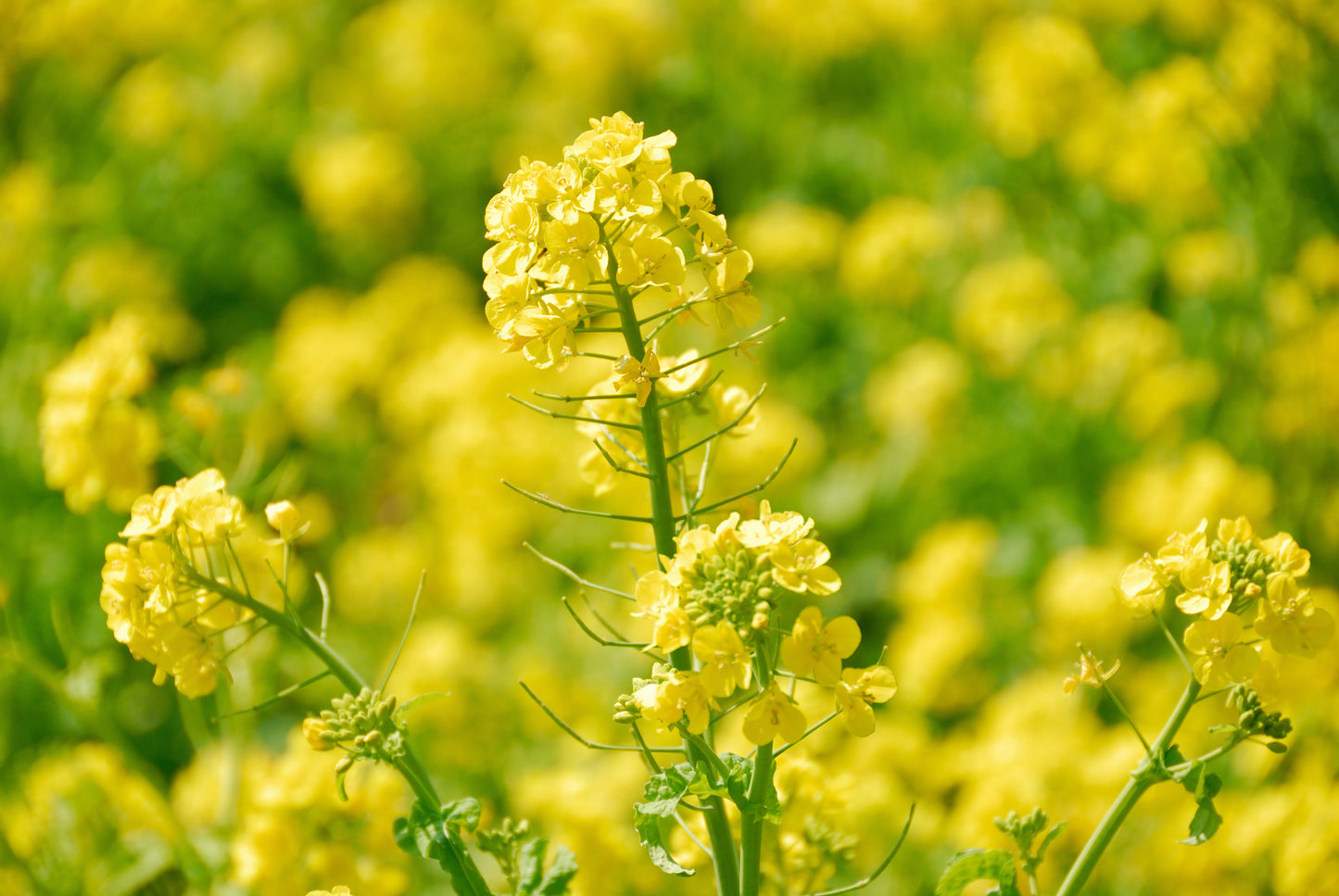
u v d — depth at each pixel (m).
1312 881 1.19
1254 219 1.74
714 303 1.04
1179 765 1.04
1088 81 2.13
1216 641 1.03
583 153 1.04
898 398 1.99
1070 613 1.58
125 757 1.19
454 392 2.07
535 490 1.88
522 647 1.73
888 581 1.86
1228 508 1.63
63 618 1.20
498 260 1.04
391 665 1.06
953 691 1.63
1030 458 1.96
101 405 1.16
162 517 1.06
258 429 1.33
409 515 2.08
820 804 1.10
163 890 1.23
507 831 1.07
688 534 1.03
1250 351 1.76
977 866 1.05
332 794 1.14
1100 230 2.18
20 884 1.21
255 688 1.23
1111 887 1.23
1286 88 1.70
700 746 1.03
